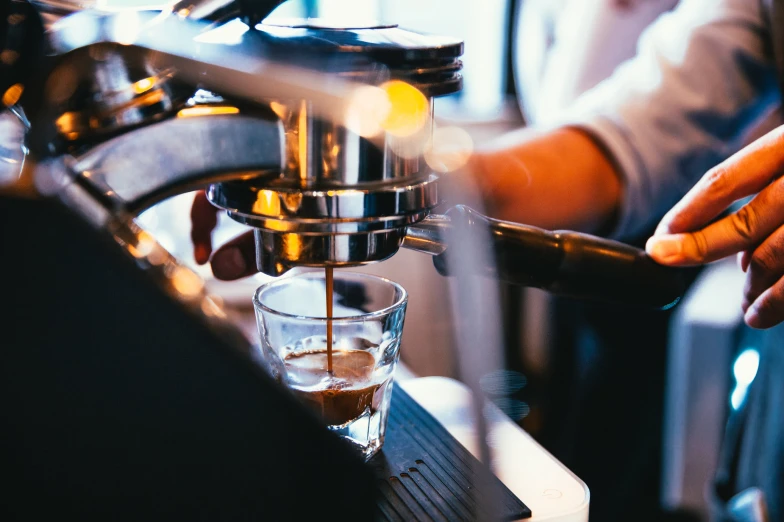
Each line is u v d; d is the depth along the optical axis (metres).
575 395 1.31
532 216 0.74
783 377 0.81
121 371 0.28
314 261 0.39
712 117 0.79
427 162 0.40
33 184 0.27
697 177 0.82
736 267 1.38
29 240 0.26
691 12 0.83
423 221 0.44
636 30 1.14
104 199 0.29
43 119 0.30
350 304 0.51
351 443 0.46
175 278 0.28
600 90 0.90
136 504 0.28
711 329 1.26
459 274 0.46
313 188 0.36
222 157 0.33
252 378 0.28
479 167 0.70
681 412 1.30
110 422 0.28
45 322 0.27
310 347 0.46
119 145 0.31
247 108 0.34
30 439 0.27
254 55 0.33
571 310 1.25
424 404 0.53
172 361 0.28
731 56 0.79
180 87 0.33
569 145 0.79
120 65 0.31
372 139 0.36
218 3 0.35
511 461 0.49
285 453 0.29
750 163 0.51
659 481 1.32
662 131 0.79
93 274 0.27
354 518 0.29
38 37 0.31
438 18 2.10
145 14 0.34
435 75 0.37
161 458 0.28
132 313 0.27
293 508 0.29
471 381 0.46
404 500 0.42
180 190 0.33
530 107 1.52
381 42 0.36
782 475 0.81
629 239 0.93
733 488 0.95
